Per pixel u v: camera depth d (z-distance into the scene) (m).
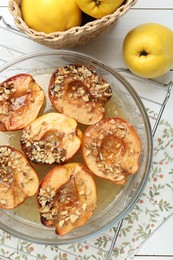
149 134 0.67
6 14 0.72
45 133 0.64
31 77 0.65
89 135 0.64
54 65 0.71
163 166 0.71
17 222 0.69
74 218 0.63
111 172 0.64
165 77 0.72
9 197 0.64
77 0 0.61
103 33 0.72
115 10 0.62
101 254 0.70
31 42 0.72
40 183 0.63
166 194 0.71
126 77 0.72
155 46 0.64
